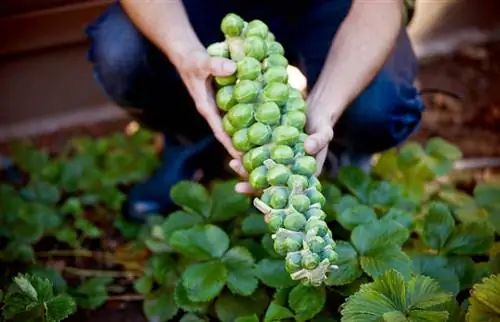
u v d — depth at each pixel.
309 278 1.35
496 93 2.54
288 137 1.40
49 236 2.06
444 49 2.67
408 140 2.37
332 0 1.83
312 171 1.39
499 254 1.68
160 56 1.82
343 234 1.78
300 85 1.67
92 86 2.47
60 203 2.18
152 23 1.60
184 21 1.60
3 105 2.42
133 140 2.30
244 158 1.45
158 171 2.05
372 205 1.82
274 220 1.37
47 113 2.46
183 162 2.01
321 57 1.87
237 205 1.77
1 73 2.39
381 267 1.59
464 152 2.32
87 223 2.04
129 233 2.02
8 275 1.87
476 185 2.04
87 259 2.01
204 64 1.49
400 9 1.61
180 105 1.91
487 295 1.44
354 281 1.64
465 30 2.69
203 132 1.99
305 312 1.58
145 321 1.85
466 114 2.46
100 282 1.87
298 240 1.34
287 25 1.86
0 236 1.97
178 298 1.68
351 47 1.56
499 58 2.65
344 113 1.81
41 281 1.61
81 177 2.18
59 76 2.44
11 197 2.06
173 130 1.99
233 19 1.47
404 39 1.88
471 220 1.79
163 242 1.80
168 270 1.78
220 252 1.68
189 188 1.79
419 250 1.75
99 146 2.29
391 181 1.96
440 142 2.04
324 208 1.74
